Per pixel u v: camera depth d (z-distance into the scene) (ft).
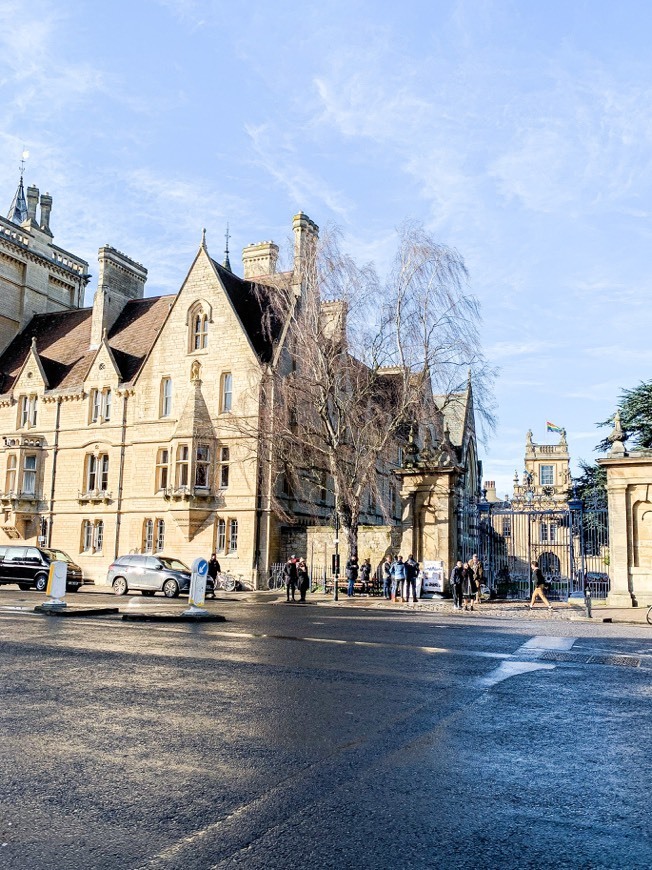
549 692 34.30
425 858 16.16
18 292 184.24
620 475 93.35
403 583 106.63
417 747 24.56
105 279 168.76
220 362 143.64
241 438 134.41
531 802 19.76
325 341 120.47
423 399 116.47
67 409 159.63
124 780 20.93
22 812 18.48
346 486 117.08
